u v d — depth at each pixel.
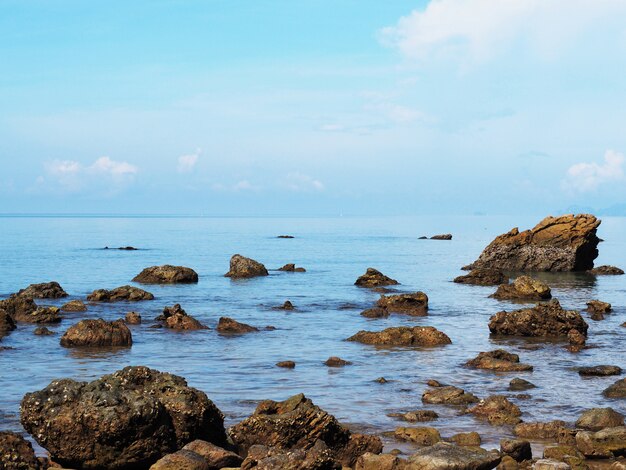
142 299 55.91
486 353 33.25
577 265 90.75
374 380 29.02
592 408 24.42
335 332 41.22
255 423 20.12
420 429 21.41
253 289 65.19
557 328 40.72
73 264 94.19
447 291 65.56
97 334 36.19
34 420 18.16
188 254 118.00
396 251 130.12
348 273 83.31
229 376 29.56
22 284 69.50
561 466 17.81
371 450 19.97
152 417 18.05
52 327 42.19
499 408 24.14
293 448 19.83
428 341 37.81
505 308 53.16
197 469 16.95
